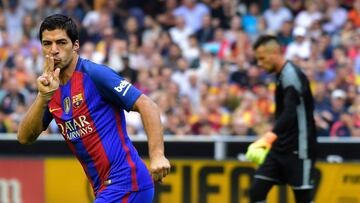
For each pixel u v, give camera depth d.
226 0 50.81
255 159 22.86
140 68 46.22
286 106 22.61
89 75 15.10
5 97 43.38
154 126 14.80
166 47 47.91
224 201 29.72
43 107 15.22
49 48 14.94
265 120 38.09
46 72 14.98
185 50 47.44
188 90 44.34
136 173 15.26
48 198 31.64
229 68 45.22
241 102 41.00
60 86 15.27
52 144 33.12
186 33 49.69
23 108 41.91
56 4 52.97
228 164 29.67
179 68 45.38
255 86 42.97
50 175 31.64
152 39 49.12
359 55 45.69
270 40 23.02
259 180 23.44
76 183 31.38
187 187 30.02
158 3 53.41
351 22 48.38
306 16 49.16
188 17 50.56
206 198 29.83
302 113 22.81
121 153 15.23
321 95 39.59
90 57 47.16
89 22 50.91
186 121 39.16
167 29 50.72
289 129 22.84
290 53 46.38
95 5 52.31
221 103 41.31
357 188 29.02
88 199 31.28
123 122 15.38
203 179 29.88
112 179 15.19
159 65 45.22
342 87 41.16
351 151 31.36
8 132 39.75
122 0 53.00
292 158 22.95
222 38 48.16
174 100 40.59
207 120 38.88
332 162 29.20
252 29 50.19
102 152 15.19
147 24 50.56
